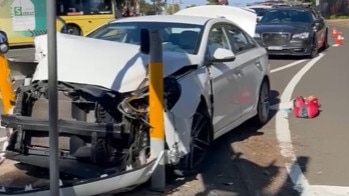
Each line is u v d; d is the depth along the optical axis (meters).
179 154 5.71
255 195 5.67
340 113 9.80
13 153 5.54
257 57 8.37
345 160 6.96
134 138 5.37
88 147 5.24
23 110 5.62
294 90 12.18
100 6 24.27
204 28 7.00
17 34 22.58
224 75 6.93
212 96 6.52
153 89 5.34
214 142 7.74
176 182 6.03
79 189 4.79
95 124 5.16
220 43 7.30
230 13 9.58
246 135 8.19
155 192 5.60
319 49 20.78
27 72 6.10
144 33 5.32
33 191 4.71
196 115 6.17
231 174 6.40
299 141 7.88
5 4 22.19
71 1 23.27
